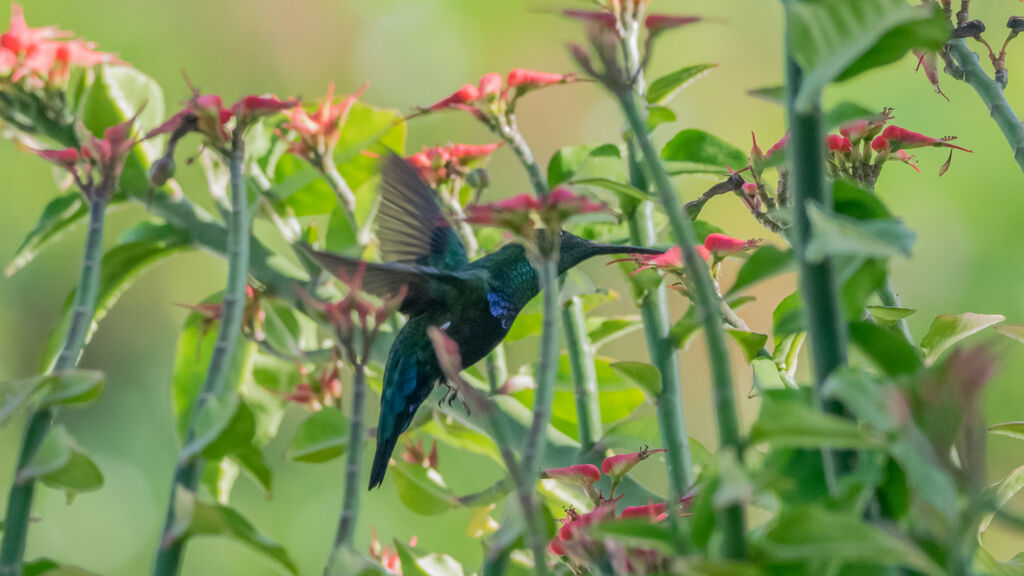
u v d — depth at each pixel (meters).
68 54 4.84
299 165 5.54
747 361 3.85
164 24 12.97
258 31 13.55
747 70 13.71
